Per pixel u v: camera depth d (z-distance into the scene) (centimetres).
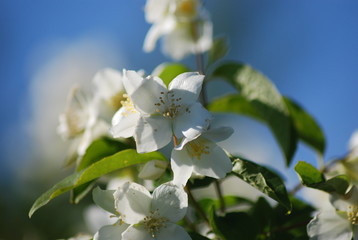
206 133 35
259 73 44
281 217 39
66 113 43
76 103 43
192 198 38
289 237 38
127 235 35
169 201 36
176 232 36
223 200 40
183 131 35
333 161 42
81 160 39
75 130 43
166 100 36
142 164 38
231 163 36
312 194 43
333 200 36
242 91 44
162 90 36
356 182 42
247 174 36
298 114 45
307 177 36
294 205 39
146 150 35
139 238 35
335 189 36
